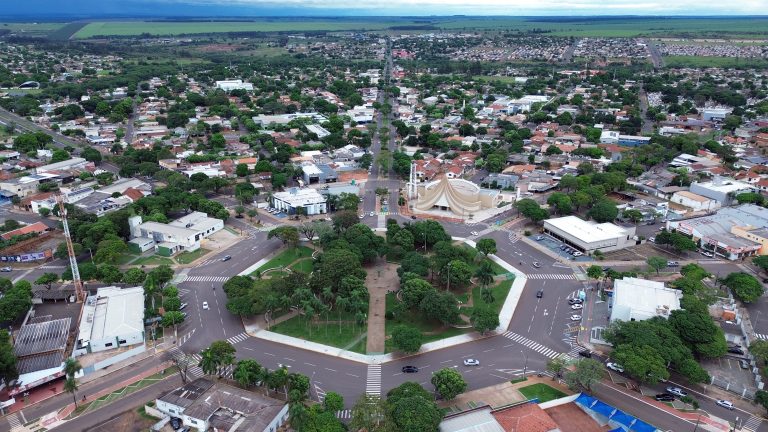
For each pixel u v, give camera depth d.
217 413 168.75
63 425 170.00
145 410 176.12
